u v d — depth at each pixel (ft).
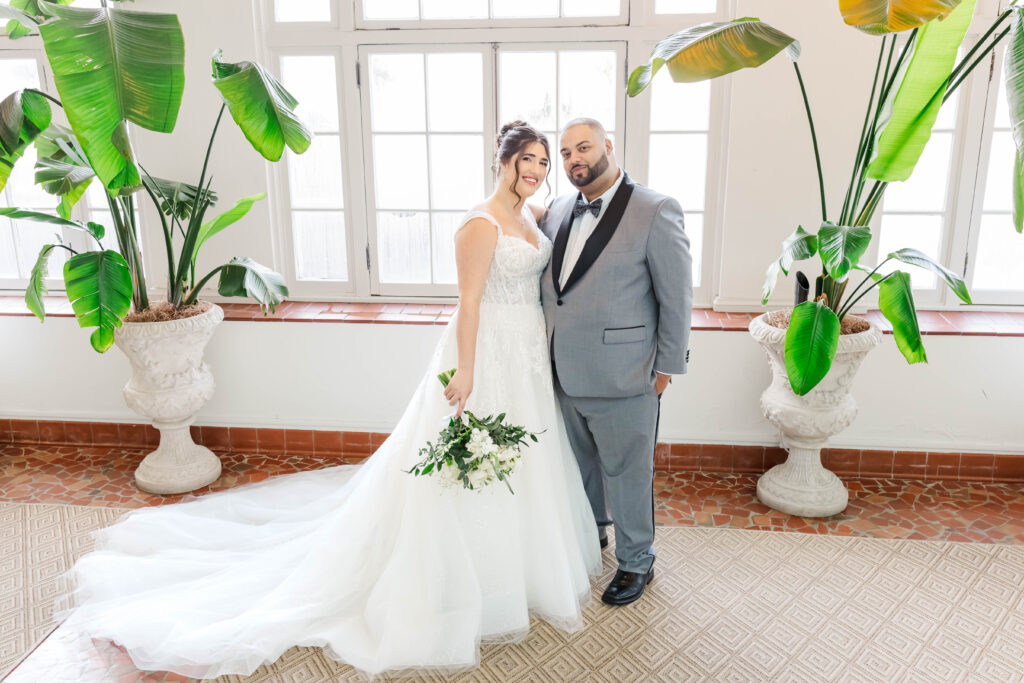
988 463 11.19
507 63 11.55
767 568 9.12
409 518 7.66
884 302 9.16
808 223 11.11
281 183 12.18
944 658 7.61
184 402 10.79
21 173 12.77
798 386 8.66
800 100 10.67
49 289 13.15
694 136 11.51
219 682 7.31
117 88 7.16
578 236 8.02
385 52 11.62
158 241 12.14
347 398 12.01
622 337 7.88
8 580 8.89
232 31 11.42
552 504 7.93
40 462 11.96
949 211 11.48
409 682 7.34
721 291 11.57
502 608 7.81
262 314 11.82
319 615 7.74
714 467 11.67
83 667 7.48
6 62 12.27
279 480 10.75
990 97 10.95
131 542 9.09
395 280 12.55
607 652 7.76
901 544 9.60
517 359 7.86
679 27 11.10
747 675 7.41
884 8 6.15
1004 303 11.71
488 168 11.95
